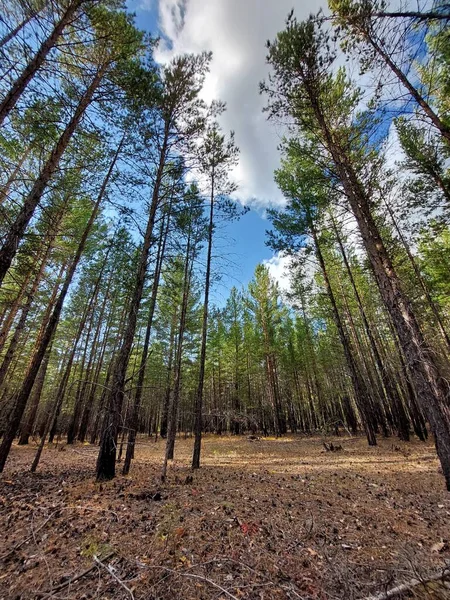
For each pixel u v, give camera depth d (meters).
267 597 2.72
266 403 26.77
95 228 13.31
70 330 19.69
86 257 13.68
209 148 9.78
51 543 3.64
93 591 2.75
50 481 7.04
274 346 24.16
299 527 4.28
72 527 4.09
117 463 10.11
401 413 15.91
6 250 4.81
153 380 20.05
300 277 14.62
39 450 8.54
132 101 6.95
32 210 5.29
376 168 8.45
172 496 5.68
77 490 5.96
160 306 17.19
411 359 6.16
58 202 9.27
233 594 2.76
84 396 19.42
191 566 3.16
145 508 4.89
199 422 9.88
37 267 10.98
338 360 22.06
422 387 6.04
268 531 4.11
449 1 3.83
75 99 6.51
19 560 3.27
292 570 3.17
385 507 5.16
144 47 7.26
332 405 31.72
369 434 14.01
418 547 3.67
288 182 12.23
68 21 5.88
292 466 9.63
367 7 5.48
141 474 8.00
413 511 4.93
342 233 13.59
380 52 5.78
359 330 21.06
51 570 3.07
